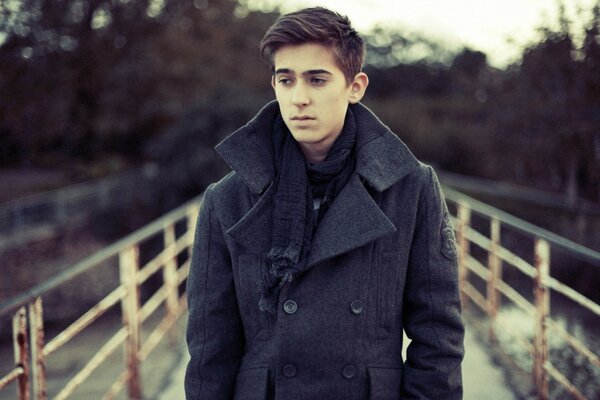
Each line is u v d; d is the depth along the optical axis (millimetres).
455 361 1342
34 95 18906
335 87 1255
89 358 6414
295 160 1307
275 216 1280
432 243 1349
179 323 5012
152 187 14781
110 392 2992
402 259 1338
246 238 1284
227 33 23188
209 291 1373
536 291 3277
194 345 1379
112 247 2951
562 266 8625
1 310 1937
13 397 4730
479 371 3727
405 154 1333
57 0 18453
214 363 1372
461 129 18766
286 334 1291
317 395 1296
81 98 21438
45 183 20984
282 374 1305
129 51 20984
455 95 24281
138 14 20438
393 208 1337
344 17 1289
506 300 7660
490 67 10359
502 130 9609
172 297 4766
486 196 12430
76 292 11234
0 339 8531
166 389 3545
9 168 23672
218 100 14734
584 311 6773
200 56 22047
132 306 3436
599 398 3826
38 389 2283
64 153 24266
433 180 1377
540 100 8672
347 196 1292
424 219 1350
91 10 19594
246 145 1339
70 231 14984
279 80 1276
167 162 14750
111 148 24328
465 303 5473
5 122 18891
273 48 1265
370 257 1314
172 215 4738
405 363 1384
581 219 8930
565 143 8438
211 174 14000
